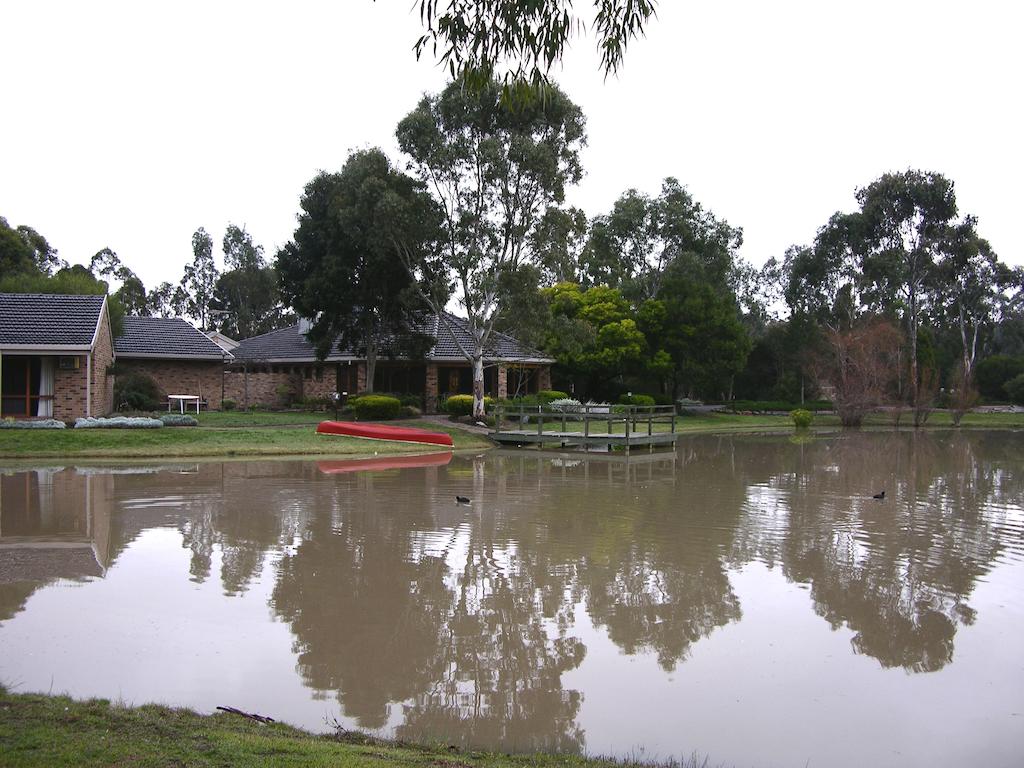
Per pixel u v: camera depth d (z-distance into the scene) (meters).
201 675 6.09
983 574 9.61
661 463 22.61
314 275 31.23
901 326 52.38
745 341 45.31
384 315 31.88
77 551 10.00
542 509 13.80
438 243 29.28
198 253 68.75
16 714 4.75
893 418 46.69
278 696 5.77
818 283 54.88
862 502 15.16
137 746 4.23
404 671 6.34
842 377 43.44
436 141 27.19
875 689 6.16
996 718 5.69
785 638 7.27
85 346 23.31
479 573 9.28
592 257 54.41
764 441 32.09
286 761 4.12
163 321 34.62
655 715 5.66
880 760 5.06
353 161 28.77
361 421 29.53
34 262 40.25
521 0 5.84
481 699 5.86
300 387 38.34
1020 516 13.70
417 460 21.89
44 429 21.55
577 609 8.02
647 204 53.34
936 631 7.52
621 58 6.48
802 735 5.39
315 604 7.97
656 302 44.06
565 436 25.98
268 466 19.42
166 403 32.31
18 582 8.57
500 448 26.28
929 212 49.31
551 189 27.67
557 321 29.47
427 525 12.09
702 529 12.17
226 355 33.97
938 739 5.36
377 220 27.02
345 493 15.15
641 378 45.53
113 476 16.94
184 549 10.19
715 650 6.94
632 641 7.13
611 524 12.47
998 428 43.22
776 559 10.23
